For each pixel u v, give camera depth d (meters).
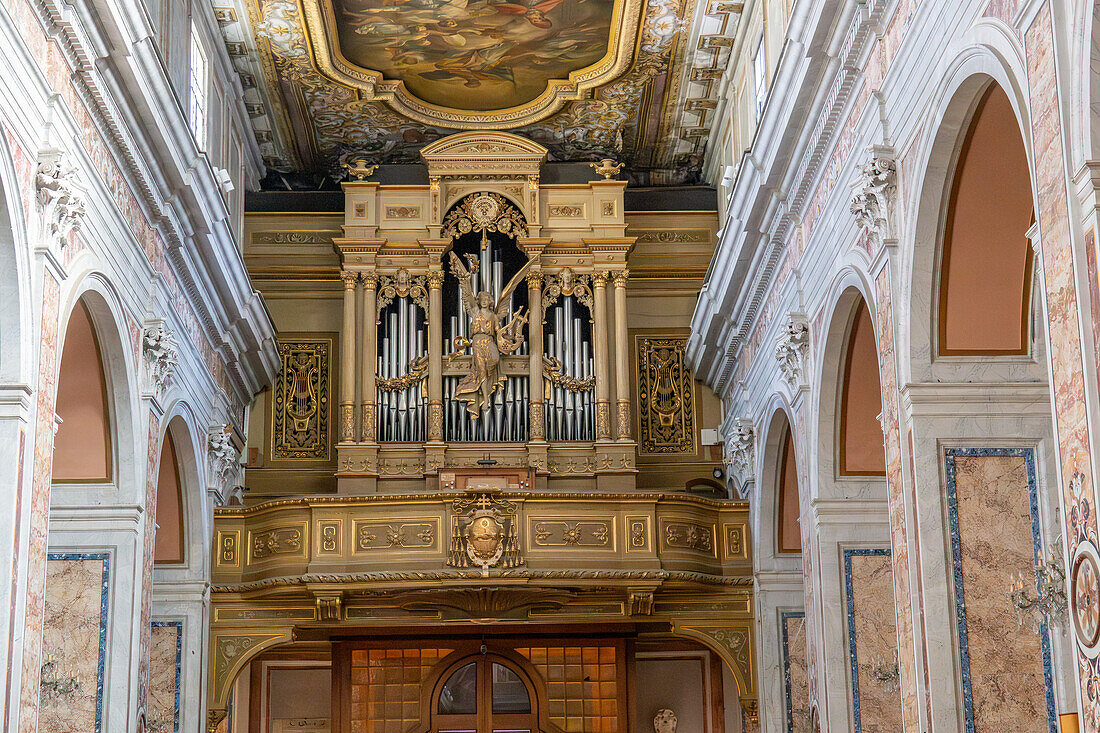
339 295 17.91
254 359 16.67
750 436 15.52
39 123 8.84
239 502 17.03
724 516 15.84
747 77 15.56
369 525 14.95
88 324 10.70
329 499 14.98
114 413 11.31
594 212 17.53
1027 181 8.62
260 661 18.64
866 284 10.01
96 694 11.05
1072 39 6.31
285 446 17.47
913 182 8.92
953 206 8.80
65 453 11.35
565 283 17.33
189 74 13.84
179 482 14.57
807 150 11.71
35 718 8.73
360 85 16.94
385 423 16.80
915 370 9.05
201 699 14.84
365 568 14.77
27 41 8.59
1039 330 9.05
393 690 16.61
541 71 17.11
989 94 8.08
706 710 18.25
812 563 12.09
